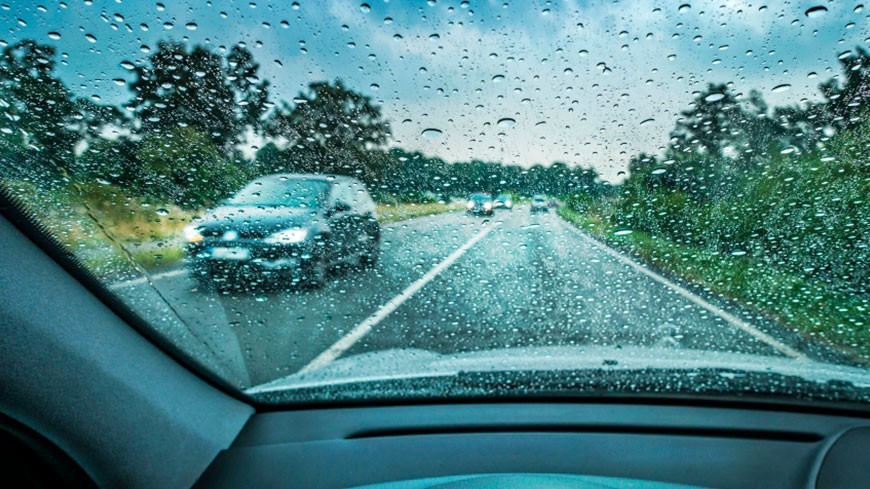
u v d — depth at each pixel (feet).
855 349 8.18
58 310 3.95
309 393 5.57
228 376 5.65
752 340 8.71
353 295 12.55
